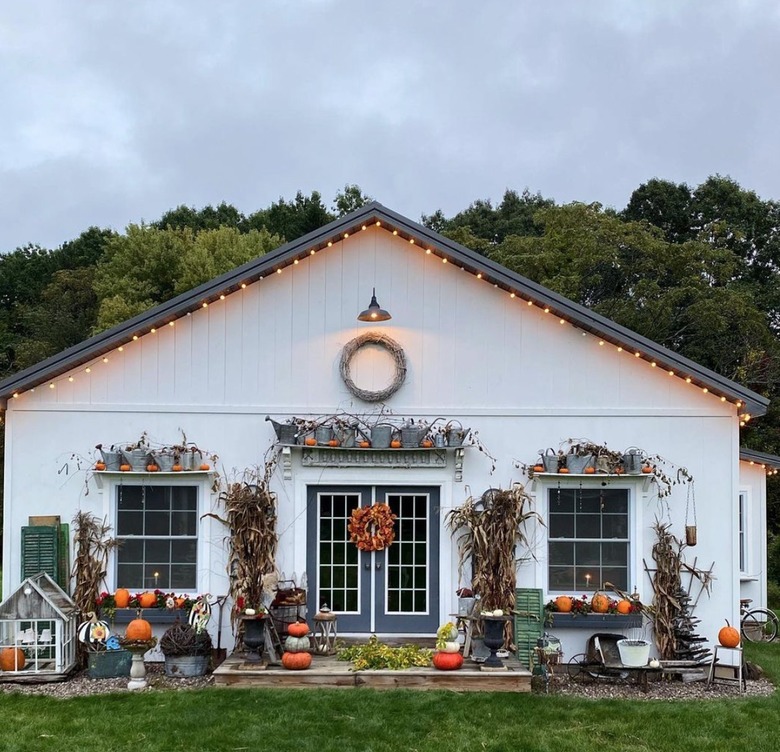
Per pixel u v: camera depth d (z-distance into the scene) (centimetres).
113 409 1080
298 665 934
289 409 1091
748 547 1460
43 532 1041
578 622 1044
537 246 2488
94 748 738
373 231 1109
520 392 1096
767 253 2861
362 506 1091
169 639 994
